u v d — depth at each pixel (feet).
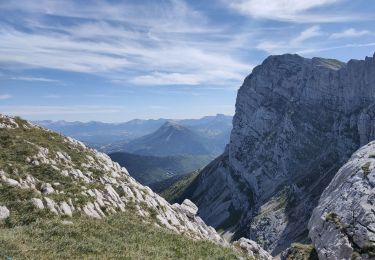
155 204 151.43
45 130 196.65
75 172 146.51
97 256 76.07
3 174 119.75
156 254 86.89
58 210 107.65
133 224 112.88
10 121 183.73
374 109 508.12
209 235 159.02
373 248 148.87
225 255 103.96
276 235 485.15
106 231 98.37
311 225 204.85
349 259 152.76
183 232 135.33
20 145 153.79
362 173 189.78
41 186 122.42
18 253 69.77
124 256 78.69
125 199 140.67
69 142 192.85
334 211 183.42
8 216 98.12
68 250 77.00
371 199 168.86
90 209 116.78
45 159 148.56
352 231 162.30
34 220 98.32
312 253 186.60
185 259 89.04
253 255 161.27
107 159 201.36
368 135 506.48
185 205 178.60
